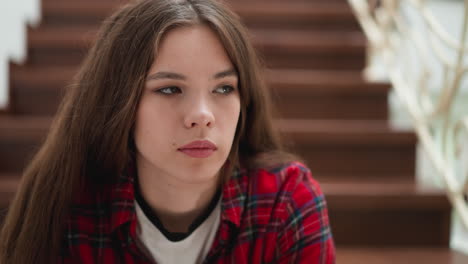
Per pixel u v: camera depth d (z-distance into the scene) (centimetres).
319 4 245
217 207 78
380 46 190
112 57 69
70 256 79
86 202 80
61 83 174
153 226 75
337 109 180
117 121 68
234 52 66
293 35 220
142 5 68
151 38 64
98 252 78
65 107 78
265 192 81
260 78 77
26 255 77
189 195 74
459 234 151
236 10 226
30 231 77
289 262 80
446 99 136
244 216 79
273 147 89
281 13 228
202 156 64
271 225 79
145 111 66
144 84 65
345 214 135
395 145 159
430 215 136
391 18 181
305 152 158
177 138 64
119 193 76
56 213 77
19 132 149
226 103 67
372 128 160
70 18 224
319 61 207
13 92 174
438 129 166
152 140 66
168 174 70
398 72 184
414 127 158
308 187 83
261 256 80
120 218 75
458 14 210
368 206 134
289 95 179
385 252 130
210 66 64
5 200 126
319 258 79
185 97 65
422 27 192
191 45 63
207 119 62
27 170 84
